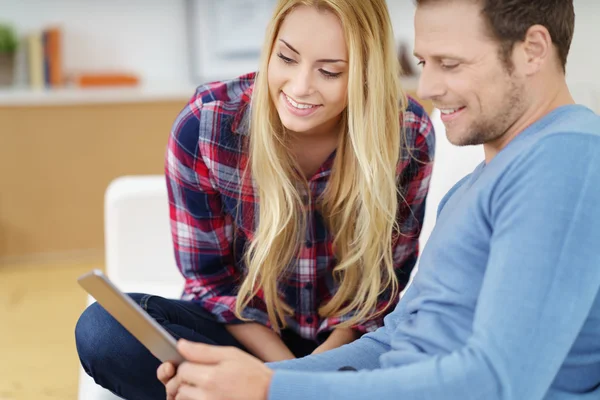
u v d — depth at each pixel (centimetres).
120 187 262
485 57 126
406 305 153
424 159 192
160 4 462
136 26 461
